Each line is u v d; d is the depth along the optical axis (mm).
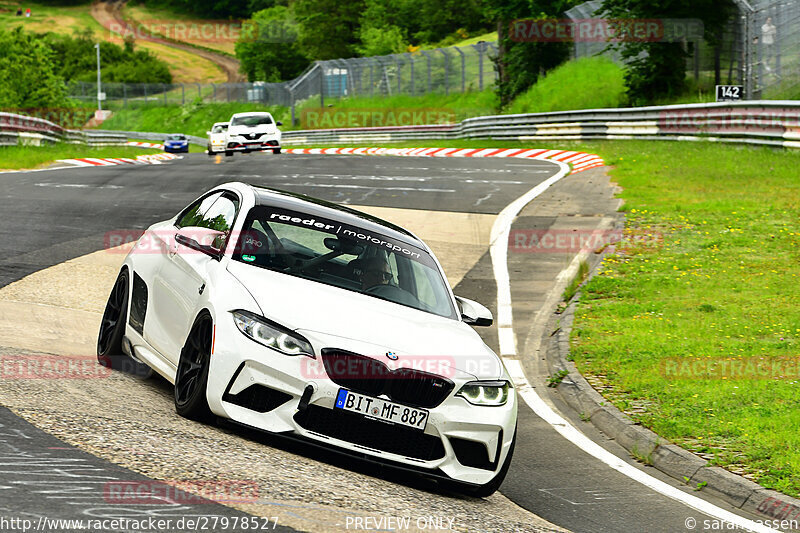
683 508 17578
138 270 20922
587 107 130125
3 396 16016
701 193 57562
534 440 21781
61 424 14781
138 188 63062
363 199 58812
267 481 13812
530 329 33531
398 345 16172
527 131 115188
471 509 15531
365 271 18828
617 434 22375
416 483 16797
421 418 15773
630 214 51750
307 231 19375
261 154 117062
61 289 30672
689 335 30672
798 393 24172
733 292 36469
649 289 37375
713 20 113250
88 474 12570
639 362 27734
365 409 15531
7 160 85500
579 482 18812
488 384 16688
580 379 26531
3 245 38312
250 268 17734
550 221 51844
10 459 12703
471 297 37594
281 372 15422
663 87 118312
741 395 24141
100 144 168625
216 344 15914
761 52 97438
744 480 18578
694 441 20984
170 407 17562
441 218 52688
